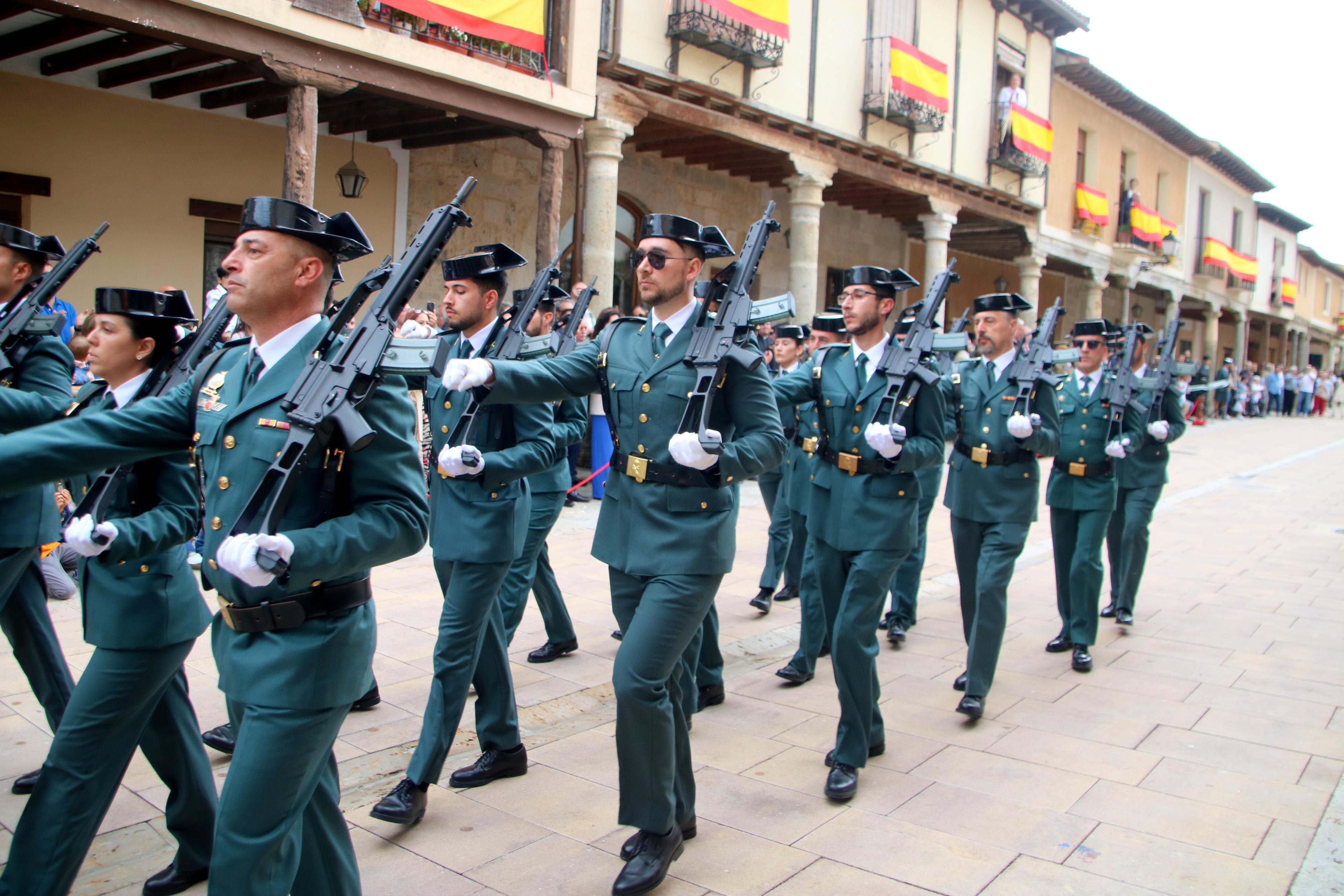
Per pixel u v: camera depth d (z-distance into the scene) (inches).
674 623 118.0
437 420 146.3
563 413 184.7
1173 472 600.7
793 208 546.0
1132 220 935.7
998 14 705.0
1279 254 1518.2
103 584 103.4
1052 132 809.5
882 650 221.0
